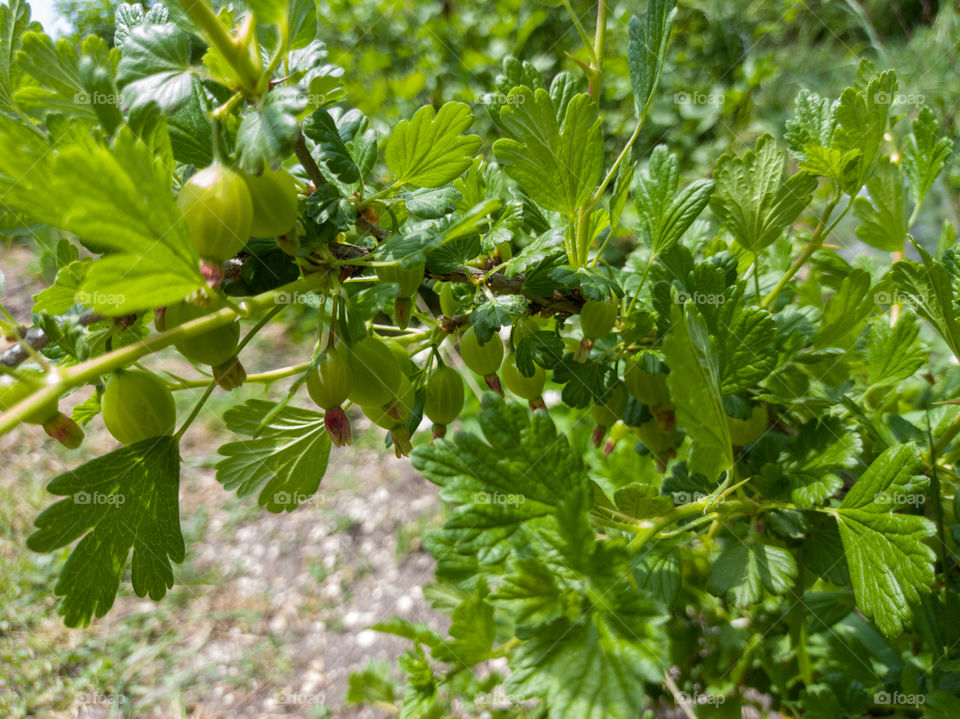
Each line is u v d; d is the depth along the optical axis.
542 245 0.18
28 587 0.54
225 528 0.61
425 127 0.16
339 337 0.15
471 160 0.17
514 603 0.12
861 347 0.26
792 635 0.21
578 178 0.17
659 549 0.16
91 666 0.49
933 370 0.28
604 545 0.12
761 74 0.69
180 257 0.12
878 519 0.16
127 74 0.13
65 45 0.14
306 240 0.15
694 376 0.14
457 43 0.76
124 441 0.15
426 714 0.19
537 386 0.20
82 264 0.16
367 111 0.68
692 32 0.80
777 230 0.20
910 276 0.18
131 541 0.16
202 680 0.49
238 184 0.12
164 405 0.15
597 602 0.12
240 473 0.19
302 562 0.57
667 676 0.23
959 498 0.19
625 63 0.70
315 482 0.20
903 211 0.24
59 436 0.14
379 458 0.67
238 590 0.56
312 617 0.53
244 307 0.14
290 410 0.19
